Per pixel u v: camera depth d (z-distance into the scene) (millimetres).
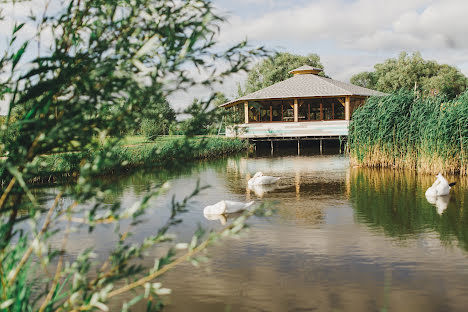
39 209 2275
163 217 9570
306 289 5488
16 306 2600
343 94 31344
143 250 2379
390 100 18125
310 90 32812
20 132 2434
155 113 2570
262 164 21984
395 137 18141
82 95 2404
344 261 6547
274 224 8906
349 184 14336
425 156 16203
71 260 6469
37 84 2389
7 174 2566
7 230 2387
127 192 13102
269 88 35219
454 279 5715
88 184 2176
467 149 15172
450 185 12219
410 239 7660
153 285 2330
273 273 6066
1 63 2441
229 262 6531
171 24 2273
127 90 2270
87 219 2252
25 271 2840
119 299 5168
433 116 16062
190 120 2658
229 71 2457
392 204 10844
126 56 2379
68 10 2480
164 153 2600
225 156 27703
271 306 5004
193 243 2322
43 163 2465
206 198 12289
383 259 6605
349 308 4926
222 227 8633
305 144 36656
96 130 2480
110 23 2383
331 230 8398
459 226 8445
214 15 2145
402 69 60812
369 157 19047
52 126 2303
